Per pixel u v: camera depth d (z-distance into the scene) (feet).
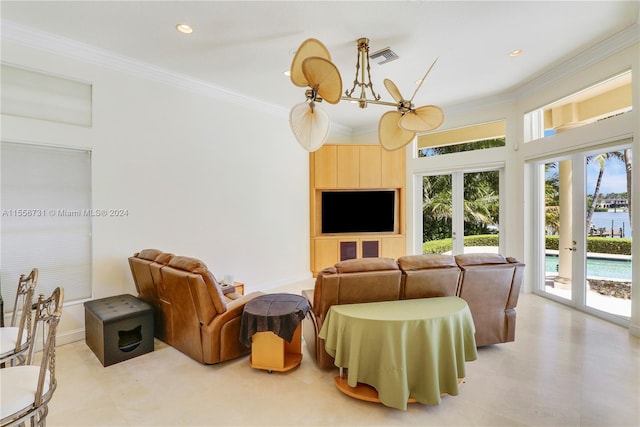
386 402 6.23
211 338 8.05
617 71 10.28
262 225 15.89
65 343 9.70
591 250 12.04
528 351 8.98
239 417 6.28
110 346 8.36
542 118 14.14
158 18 8.59
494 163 15.93
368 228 19.03
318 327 8.02
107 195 10.62
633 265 9.96
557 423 6.03
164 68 11.71
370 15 8.56
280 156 16.75
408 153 19.01
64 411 6.44
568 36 9.82
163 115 12.04
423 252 18.81
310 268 18.61
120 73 10.89
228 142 14.26
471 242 17.10
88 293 10.32
